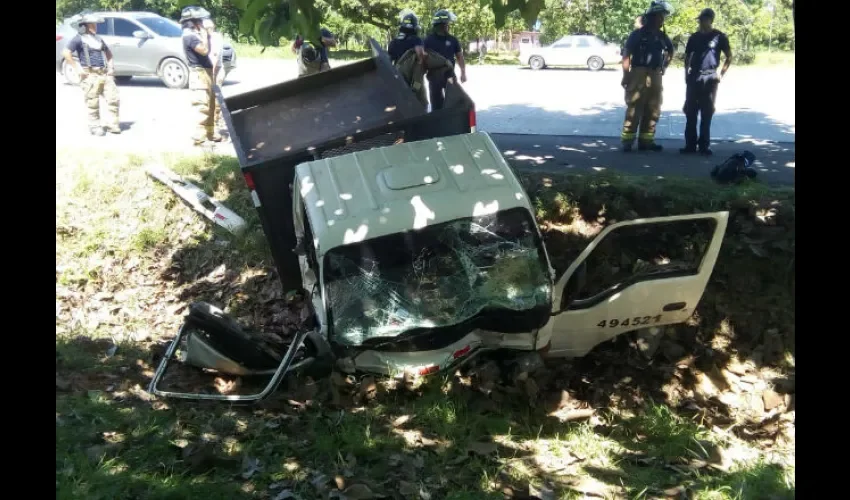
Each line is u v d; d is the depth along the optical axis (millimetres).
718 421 5258
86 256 8664
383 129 6367
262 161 6230
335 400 4926
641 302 5195
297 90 8133
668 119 13453
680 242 7227
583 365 5871
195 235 8836
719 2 26578
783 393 5684
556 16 28422
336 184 5246
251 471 4059
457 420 4750
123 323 7391
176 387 5402
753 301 6688
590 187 7852
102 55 11680
